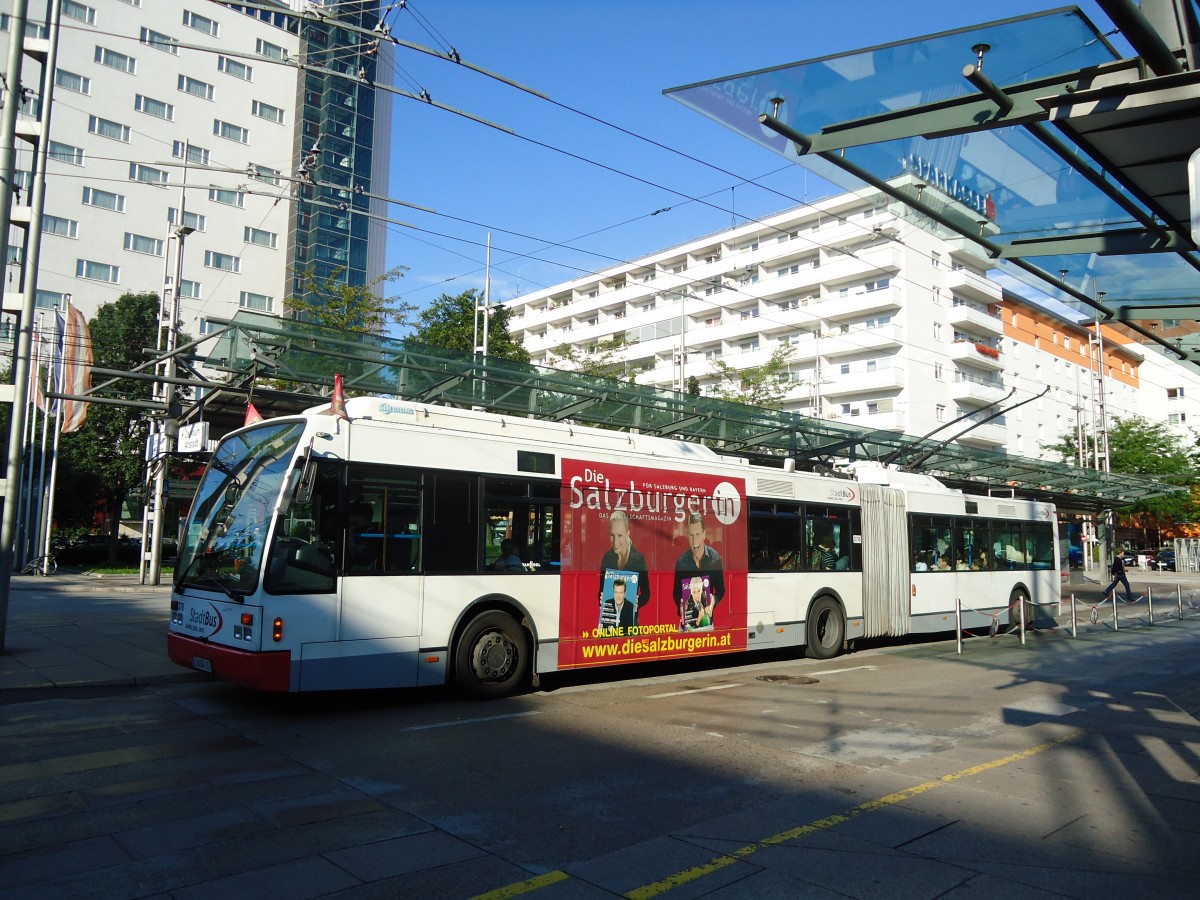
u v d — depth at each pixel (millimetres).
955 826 5477
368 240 56281
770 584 12867
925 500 16312
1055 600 19641
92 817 5285
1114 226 8367
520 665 9750
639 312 65250
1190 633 19094
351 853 4766
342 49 11461
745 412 18141
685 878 4527
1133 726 8742
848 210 51625
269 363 13062
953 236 8789
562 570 10203
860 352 50875
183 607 8977
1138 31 5211
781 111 7195
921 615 15758
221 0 10094
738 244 58906
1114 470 46781
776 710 9273
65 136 45938
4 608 11312
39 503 33406
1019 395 54812
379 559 8688
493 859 4742
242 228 51406
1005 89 6410
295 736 7578
